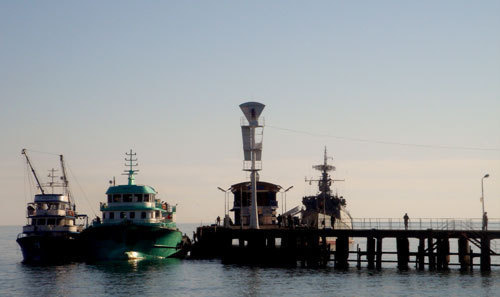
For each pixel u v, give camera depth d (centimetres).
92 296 7094
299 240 11025
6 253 14425
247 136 10494
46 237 10331
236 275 8550
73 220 11319
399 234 9025
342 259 9225
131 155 10962
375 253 9131
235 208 13838
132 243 10100
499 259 11275
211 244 10962
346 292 7144
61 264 10181
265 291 7262
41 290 7494
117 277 8456
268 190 13725
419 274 8500
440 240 8944
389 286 7506
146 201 10400
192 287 7594
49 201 10700
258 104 10512
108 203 10419
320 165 14662
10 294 7256
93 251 10256
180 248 10988
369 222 9394
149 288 7556
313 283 7781
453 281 7844
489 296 6862
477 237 8812
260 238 9750
